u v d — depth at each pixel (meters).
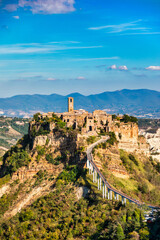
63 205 161.50
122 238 119.75
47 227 147.38
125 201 147.62
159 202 182.38
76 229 136.75
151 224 127.38
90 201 160.25
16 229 152.00
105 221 137.62
